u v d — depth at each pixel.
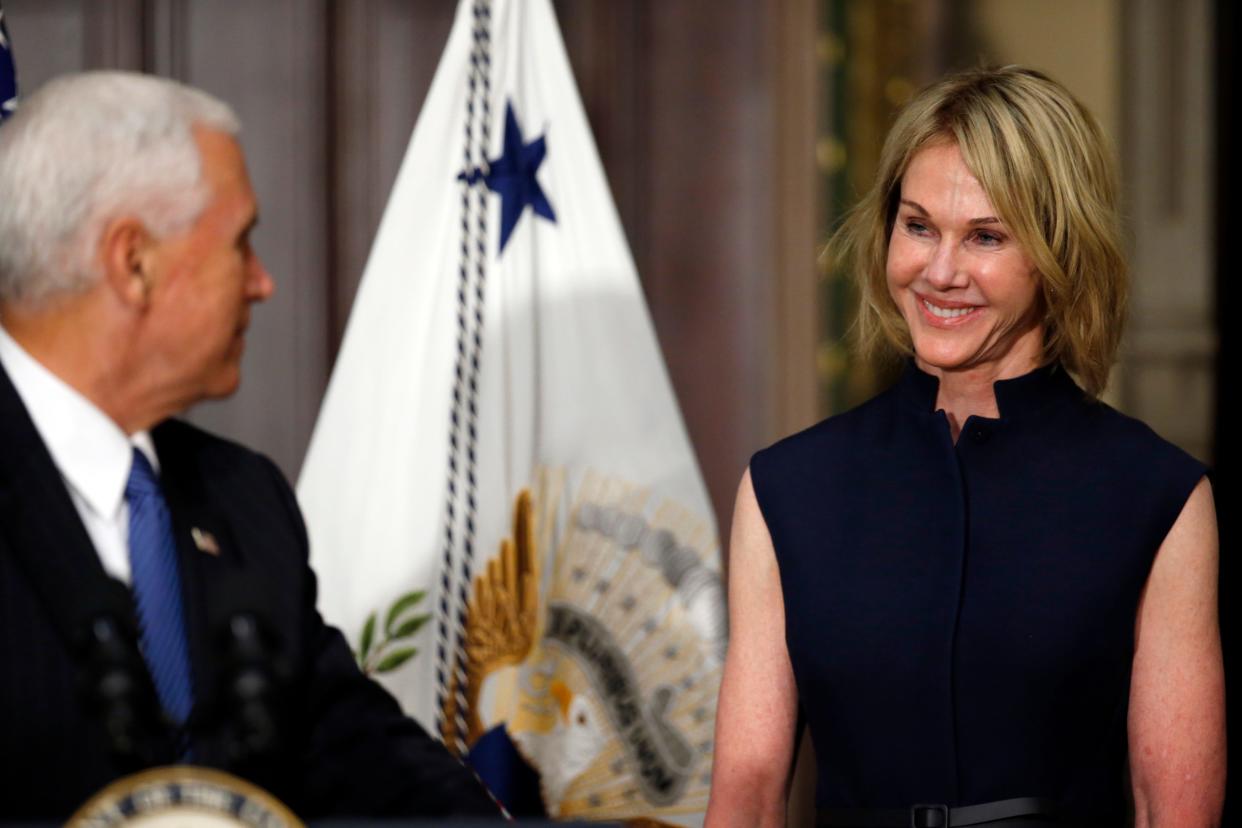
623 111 14.82
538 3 11.79
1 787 5.96
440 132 11.51
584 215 11.71
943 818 7.26
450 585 11.05
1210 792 7.18
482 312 11.27
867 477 7.76
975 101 7.34
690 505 11.56
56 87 6.31
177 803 4.93
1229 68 19.88
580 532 11.40
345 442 11.29
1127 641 7.33
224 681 5.68
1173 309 21.17
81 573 6.12
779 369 14.93
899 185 7.67
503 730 11.01
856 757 7.52
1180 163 21.03
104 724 5.43
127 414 6.59
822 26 15.32
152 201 6.23
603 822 5.64
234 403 14.34
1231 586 16.81
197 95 6.57
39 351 6.39
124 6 14.05
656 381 11.62
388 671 10.94
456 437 11.12
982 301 7.38
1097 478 7.47
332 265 14.41
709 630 11.41
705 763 11.32
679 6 14.87
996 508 7.52
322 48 14.32
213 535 6.92
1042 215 7.27
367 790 7.32
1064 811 7.27
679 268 14.97
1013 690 7.30
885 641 7.44
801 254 14.92
